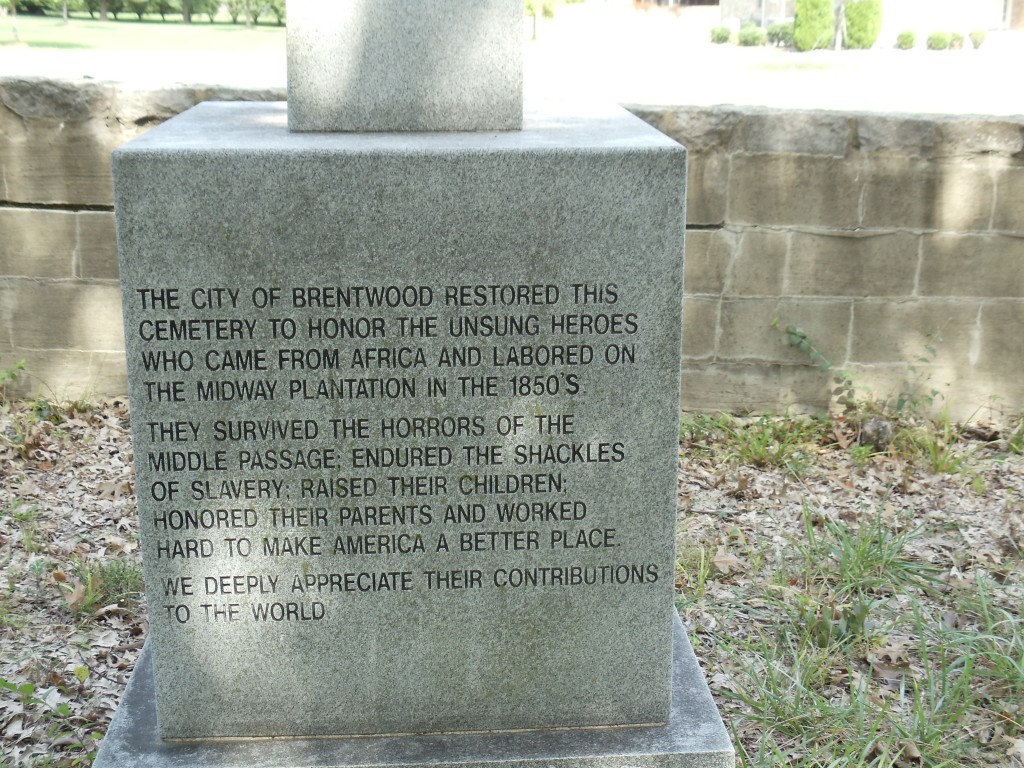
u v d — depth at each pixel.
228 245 2.70
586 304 2.80
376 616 3.01
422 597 3.01
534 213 2.73
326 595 2.98
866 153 6.21
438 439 2.88
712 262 6.38
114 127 6.24
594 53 30.08
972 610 4.37
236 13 43.91
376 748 3.03
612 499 2.96
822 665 3.93
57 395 6.60
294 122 2.95
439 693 3.09
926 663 3.70
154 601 2.95
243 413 2.83
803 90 20.00
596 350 2.84
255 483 2.88
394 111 2.95
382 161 2.67
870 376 6.55
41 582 4.53
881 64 28.27
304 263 2.72
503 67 2.94
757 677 3.84
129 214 2.66
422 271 2.75
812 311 6.45
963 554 4.89
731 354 6.51
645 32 39.06
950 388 6.55
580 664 3.09
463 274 2.76
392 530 2.95
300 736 3.09
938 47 34.94
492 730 3.12
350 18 2.89
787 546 4.98
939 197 6.27
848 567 4.60
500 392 2.86
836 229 6.32
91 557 4.77
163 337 2.76
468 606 3.02
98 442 6.05
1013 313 6.43
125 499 5.40
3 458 5.75
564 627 3.05
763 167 6.24
